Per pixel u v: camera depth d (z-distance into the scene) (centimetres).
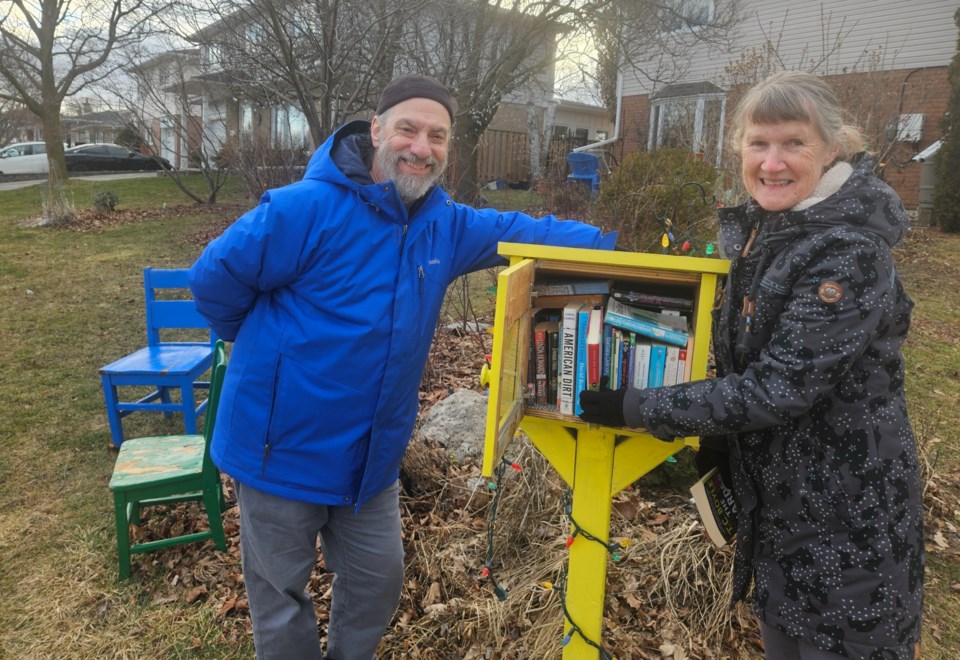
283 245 179
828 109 143
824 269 137
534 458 295
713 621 248
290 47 559
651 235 525
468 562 279
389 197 187
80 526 326
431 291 199
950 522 325
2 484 364
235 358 192
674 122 1188
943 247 922
